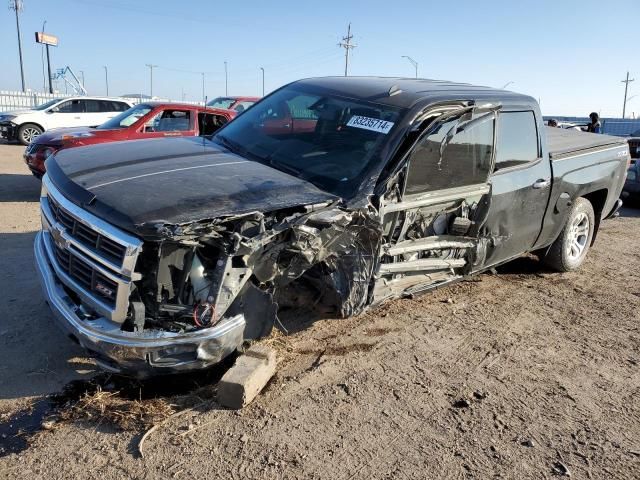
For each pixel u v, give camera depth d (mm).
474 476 2898
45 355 3760
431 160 4117
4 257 5688
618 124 30562
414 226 4211
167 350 3000
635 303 5676
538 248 6004
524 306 5418
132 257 2889
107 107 19609
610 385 3967
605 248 7914
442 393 3684
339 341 4301
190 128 10289
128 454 2844
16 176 11516
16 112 18250
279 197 3367
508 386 3846
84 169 3646
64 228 3336
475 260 4832
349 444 3070
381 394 3600
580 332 4879
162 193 3197
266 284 3391
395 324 4723
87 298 3109
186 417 3176
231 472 2770
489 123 4645
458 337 4574
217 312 3070
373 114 4273
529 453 3121
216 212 3045
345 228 3488
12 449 2822
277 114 4785
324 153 4125
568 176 5789
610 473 3002
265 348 3623
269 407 3334
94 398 3252
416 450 3072
